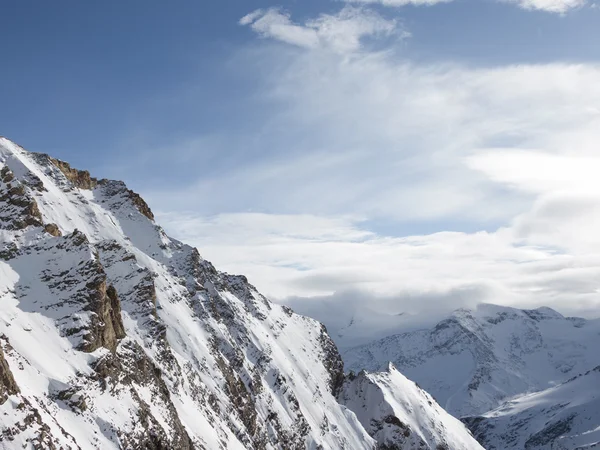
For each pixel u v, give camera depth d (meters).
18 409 92.94
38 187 195.50
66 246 134.00
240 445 173.75
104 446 104.06
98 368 115.50
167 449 121.00
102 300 125.81
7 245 134.12
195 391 172.12
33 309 120.38
